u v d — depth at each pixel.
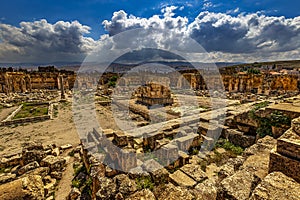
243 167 6.02
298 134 5.03
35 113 27.67
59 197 8.37
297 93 27.05
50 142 15.75
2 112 28.55
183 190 4.51
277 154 4.87
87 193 8.31
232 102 27.67
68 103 37.06
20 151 13.62
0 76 54.16
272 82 39.62
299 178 4.45
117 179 6.91
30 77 63.59
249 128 11.96
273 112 9.84
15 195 5.51
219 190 4.71
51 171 10.18
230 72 54.88
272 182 3.64
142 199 4.26
